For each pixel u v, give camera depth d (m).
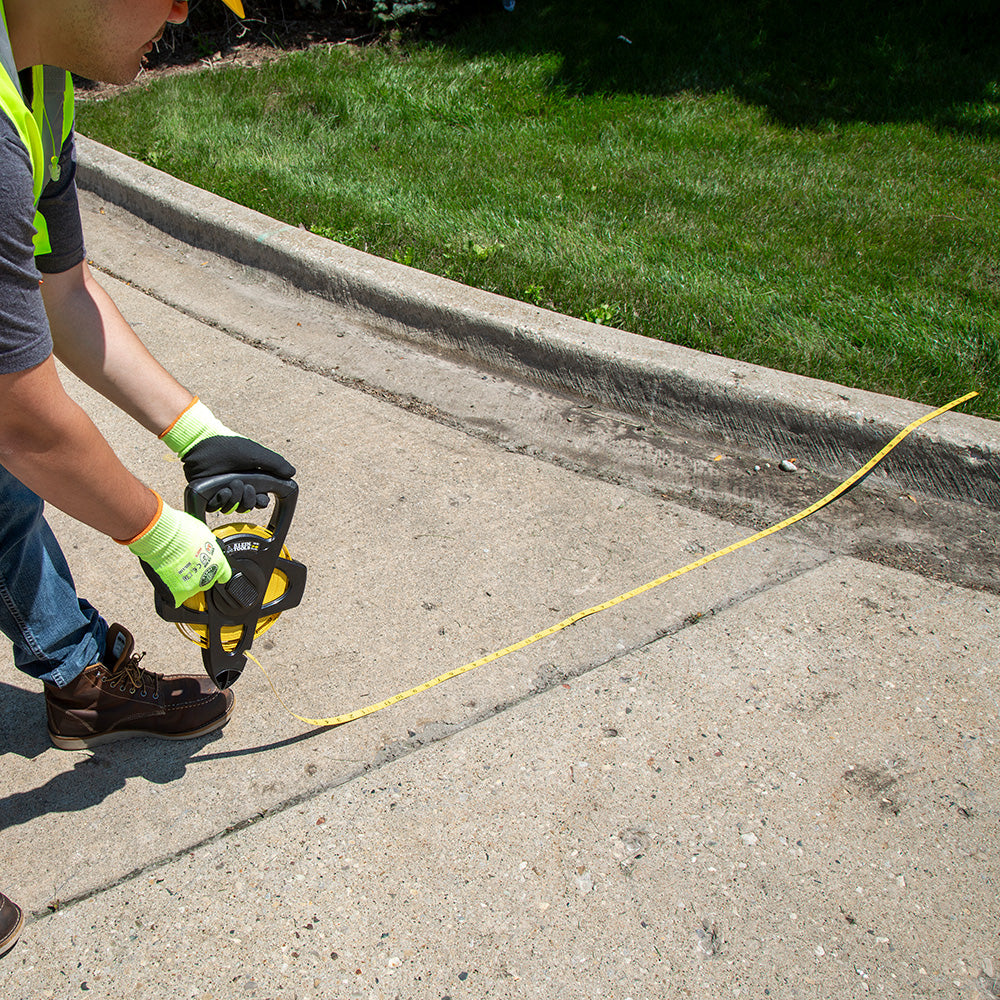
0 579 1.88
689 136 5.43
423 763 2.19
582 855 1.99
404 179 4.95
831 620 2.58
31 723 2.29
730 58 6.40
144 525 1.61
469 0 7.04
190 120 5.70
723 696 2.36
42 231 1.68
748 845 2.01
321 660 2.46
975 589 2.69
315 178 4.95
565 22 6.89
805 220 4.53
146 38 1.44
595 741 2.24
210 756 2.21
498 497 3.05
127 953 1.81
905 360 3.41
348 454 3.24
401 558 2.79
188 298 4.24
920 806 2.09
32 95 1.45
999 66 6.38
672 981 1.77
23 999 1.74
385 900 1.90
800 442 3.18
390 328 3.94
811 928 1.85
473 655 2.48
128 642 2.20
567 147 5.32
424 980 1.77
